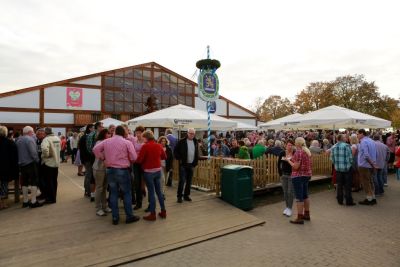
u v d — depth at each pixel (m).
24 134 6.77
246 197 7.60
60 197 7.66
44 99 26.25
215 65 9.73
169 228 5.75
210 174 8.59
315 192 10.05
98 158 6.13
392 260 4.61
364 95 41.25
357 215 7.16
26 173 6.67
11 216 6.06
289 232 5.93
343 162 8.05
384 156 9.41
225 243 5.29
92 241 5.01
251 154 11.73
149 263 4.45
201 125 10.23
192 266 4.38
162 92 31.69
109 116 28.81
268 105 60.47
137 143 7.28
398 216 7.08
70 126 27.17
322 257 4.71
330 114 12.24
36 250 4.61
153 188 6.17
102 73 28.72
